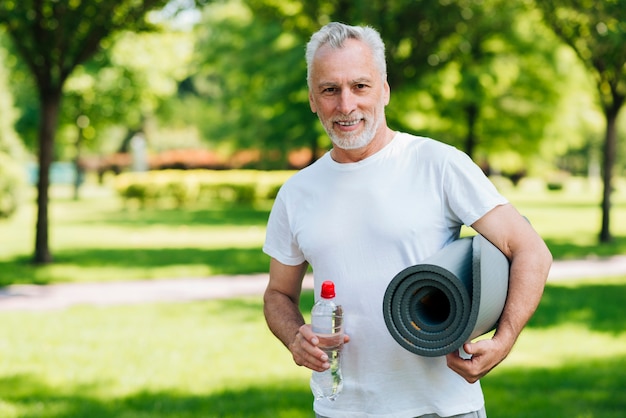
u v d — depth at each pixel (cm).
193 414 549
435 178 251
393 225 251
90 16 1312
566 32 1545
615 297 1027
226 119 3369
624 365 673
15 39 1309
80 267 1329
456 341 219
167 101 3841
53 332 824
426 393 252
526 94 2500
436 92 2198
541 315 902
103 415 550
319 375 263
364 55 246
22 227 2227
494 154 2944
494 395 579
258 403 572
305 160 3941
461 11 1388
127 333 820
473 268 216
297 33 1639
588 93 2567
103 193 4428
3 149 2755
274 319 281
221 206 3241
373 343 255
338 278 259
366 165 258
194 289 1117
